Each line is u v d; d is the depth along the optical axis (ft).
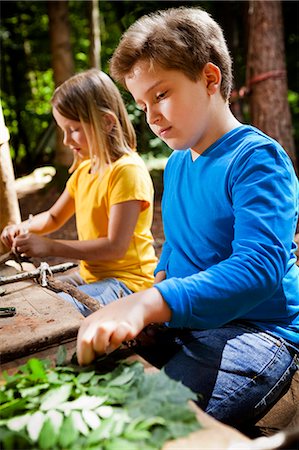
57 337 4.13
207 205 4.60
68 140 6.92
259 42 16.07
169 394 3.08
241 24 24.91
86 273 6.68
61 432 2.85
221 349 4.26
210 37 4.47
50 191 18.89
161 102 4.37
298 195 4.48
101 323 3.44
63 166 19.03
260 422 4.75
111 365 3.59
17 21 26.30
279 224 4.00
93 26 19.97
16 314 4.52
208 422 2.93
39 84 28.76
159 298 3.59
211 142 4.67
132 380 3.27
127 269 6.54
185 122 4.42
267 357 4.29
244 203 4.12
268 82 16.16
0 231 7.48
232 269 3.75
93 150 6.63
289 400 4.81
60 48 19.22
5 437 2.83
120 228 6.25
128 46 4.38
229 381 4.15
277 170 4.22
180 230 4.93
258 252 3.83
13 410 3.12
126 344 4.06
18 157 27.02
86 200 6.79
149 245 6.84
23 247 6.09
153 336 4.56
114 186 6.38
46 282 5.36
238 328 4.46
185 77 4.30
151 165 21.61
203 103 4.46
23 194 19.31
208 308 3.64
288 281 4.58
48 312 4.54
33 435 2.89
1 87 26.43
